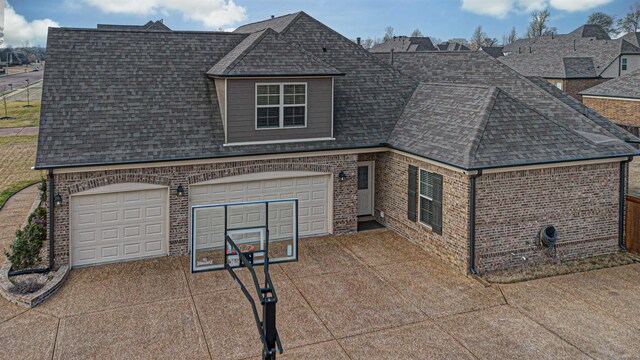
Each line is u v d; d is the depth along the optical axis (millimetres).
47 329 10680
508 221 13688
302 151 15805
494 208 13469
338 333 10656
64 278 13109
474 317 11328
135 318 11195
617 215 15078
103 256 14320
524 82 18719
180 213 14820
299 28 20562
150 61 16734
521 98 18125
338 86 18547
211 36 18328
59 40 16312
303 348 10086
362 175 18047
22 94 71750
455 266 13930
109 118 14766
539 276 13492
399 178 16531
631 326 10945
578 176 14305
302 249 15516
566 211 14352
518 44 83312
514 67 56125
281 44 16469
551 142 14172
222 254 11703
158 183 14438
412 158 15633
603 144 14789
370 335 10578
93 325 10875
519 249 13938
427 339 10430
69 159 13438
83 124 14398
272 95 15594
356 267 14109
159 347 10055
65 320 11070
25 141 37000
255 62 15484
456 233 13781
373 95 18562
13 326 10797
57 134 13961
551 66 51906
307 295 12375
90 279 13242
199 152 14703
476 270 13469
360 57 20078
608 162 14586
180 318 11211
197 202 15109
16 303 11750
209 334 10562
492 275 13500
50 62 15648
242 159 15203
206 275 13523
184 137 14969
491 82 19453
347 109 17703
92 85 15445
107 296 12250
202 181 14945
